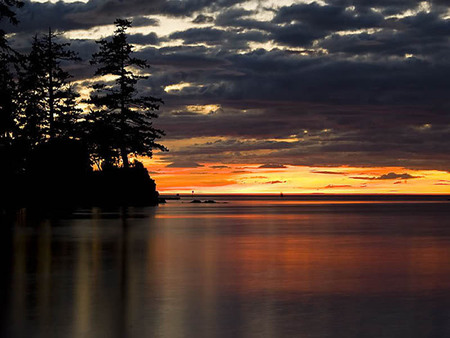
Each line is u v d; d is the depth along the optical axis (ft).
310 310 37.32
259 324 33.42
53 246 79.46
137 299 40.88
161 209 240.73
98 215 171.01
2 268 56.80
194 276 51.93
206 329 32.24
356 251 75.15
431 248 79.87
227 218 175.42
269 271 55.57
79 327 32.53
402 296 42.24
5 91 177.06
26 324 33.22
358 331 31.81
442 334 31.19
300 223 147.95
